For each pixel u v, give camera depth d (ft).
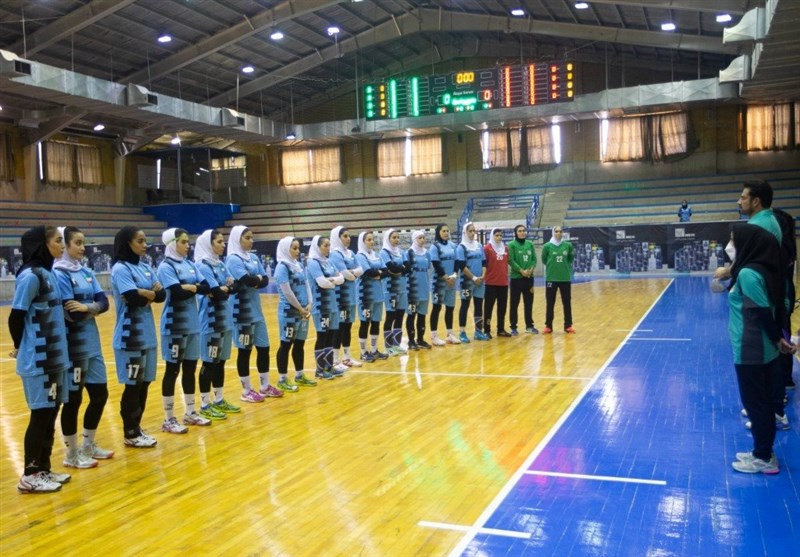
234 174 109.09
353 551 10.84
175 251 18.78
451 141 97.55
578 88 88.89
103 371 16.24
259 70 83.82
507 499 12.76
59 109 75.56
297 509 12.73
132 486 14.40
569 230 75.25
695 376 22.97
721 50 64.03
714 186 81.30
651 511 12.00
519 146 93.97
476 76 69.62
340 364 26.30
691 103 78.59
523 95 68.13
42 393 14.29
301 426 18.70
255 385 24.80
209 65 79.15
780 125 82.17
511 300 34.81
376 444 16.69
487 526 11.59
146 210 99.04
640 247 72.38
